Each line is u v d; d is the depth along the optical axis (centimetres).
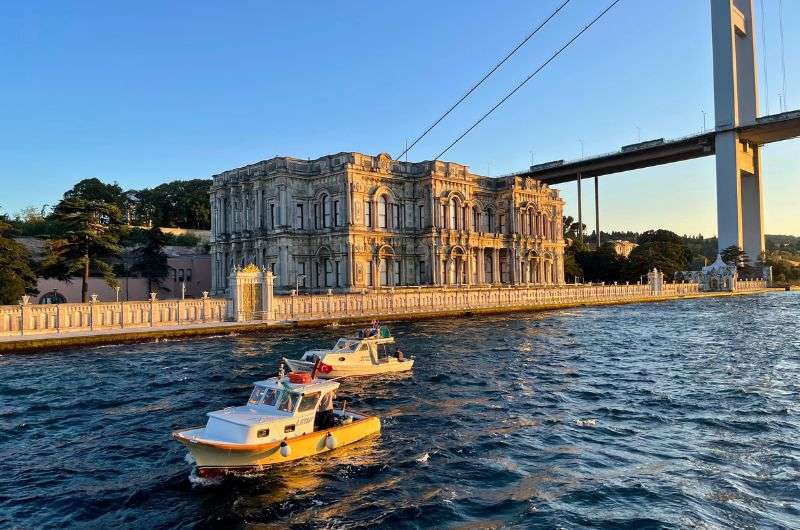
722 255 15312
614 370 3722
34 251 8838
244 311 5956
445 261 9506
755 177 17488
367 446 2148
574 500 1680
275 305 6181
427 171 9488
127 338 4909
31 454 2109
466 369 3716
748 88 17012
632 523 1534
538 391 3084
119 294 8675
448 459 2022
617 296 11050
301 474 1878
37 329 4709
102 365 3841
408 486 1791
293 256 8625
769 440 2219
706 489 1753
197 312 5650
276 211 8744
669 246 15838
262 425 1905
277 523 1556
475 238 10031
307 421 2052
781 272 18438
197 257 10288
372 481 1828
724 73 15688
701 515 1577
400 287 8700
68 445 2203
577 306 9931
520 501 1678
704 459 2012
